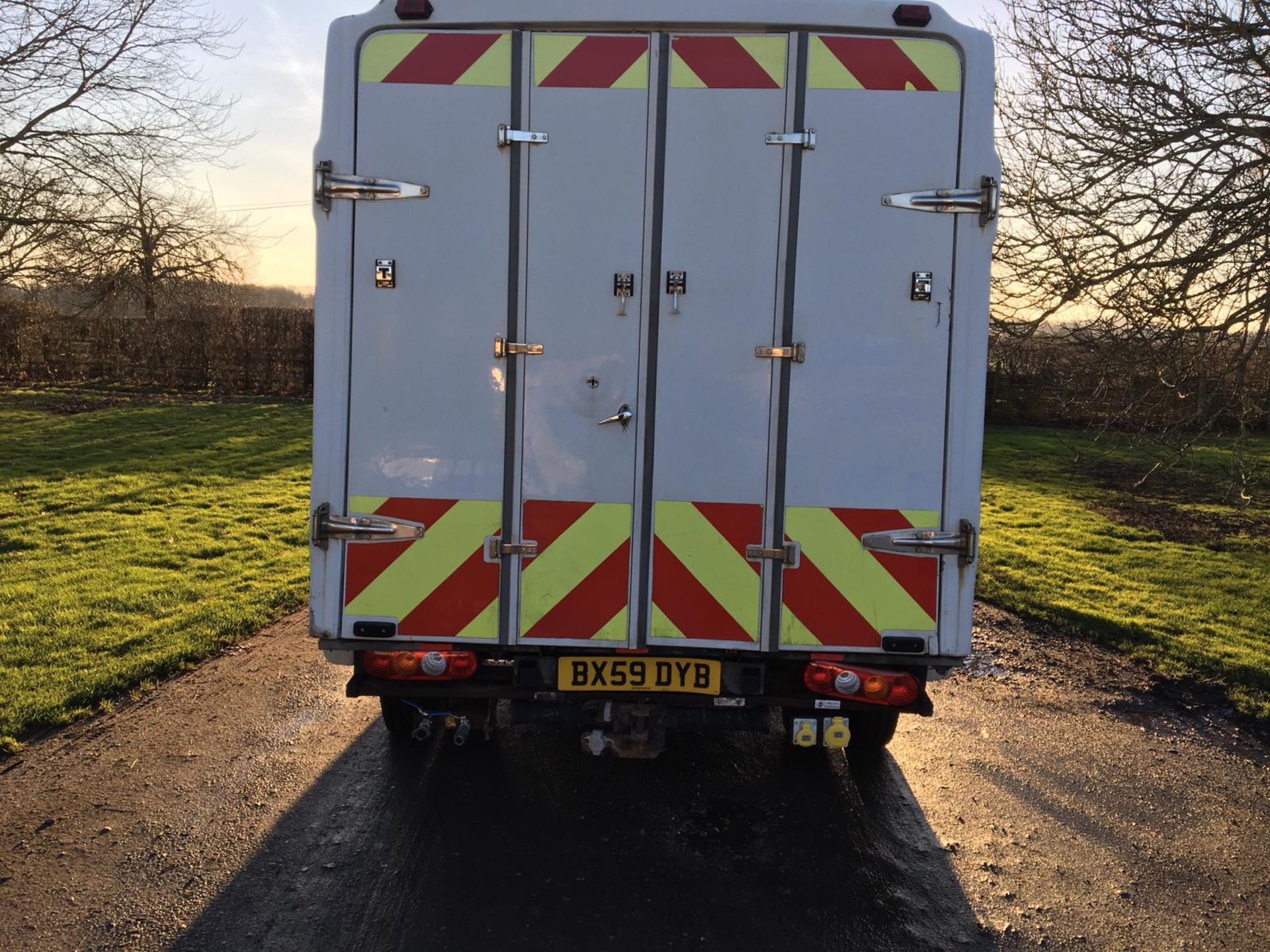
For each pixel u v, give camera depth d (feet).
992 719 15.21
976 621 20.52
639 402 10.19
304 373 67.15
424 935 9.14
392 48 9.93
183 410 56.85
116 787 12.14
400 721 13.30
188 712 14.67
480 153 9.96
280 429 49.78
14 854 10.48
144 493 32.48
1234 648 18.48
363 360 10.19
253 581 21.88
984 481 38.58
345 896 9.80
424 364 10.20
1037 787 12.80
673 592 10.41
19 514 28.71
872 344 10.08
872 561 10.32
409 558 10.43
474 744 13.74
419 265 10.09
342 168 10.00
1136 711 15.66
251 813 11.53
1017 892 10.23
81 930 9.16
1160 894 10.28
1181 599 22.03
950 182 9.94
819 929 9.42
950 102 9.87
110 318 67.67
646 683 10.60
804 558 10.32
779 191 9.95
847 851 10.96
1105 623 19.98
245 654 17.42
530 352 10.14
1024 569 24.68
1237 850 11.27
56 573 22.12
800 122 9.88
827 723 10.78
